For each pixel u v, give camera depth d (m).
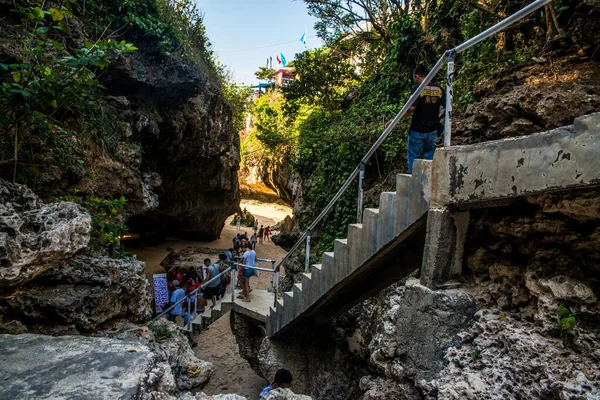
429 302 3.00
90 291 3.48
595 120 1.99
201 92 11.54
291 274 8.41
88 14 6.89
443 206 2.95
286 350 6.18
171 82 8.65
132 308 3.92
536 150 2.29
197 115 11.66
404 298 3.28
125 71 7.62
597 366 2.06
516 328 2.56
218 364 8.48
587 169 2.03
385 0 10.39
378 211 3.71
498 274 2.89
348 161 7.53
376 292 4.89
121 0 7.42
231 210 21.92
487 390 2.36
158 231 19.33
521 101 3.93
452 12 6.82
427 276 3.07
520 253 2.85
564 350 2.26
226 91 19.97
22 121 3.68
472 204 2.87
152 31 8.04
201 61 11.83
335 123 9.26
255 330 7.52
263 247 22.95
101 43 3.72
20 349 2.45
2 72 4.60
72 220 3.32
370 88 9.33
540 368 2.25
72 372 2.16
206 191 18.47
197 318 7.75
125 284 3.82
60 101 3.74
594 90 3.55
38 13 3.47
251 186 39.66
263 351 6.19
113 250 4.43
